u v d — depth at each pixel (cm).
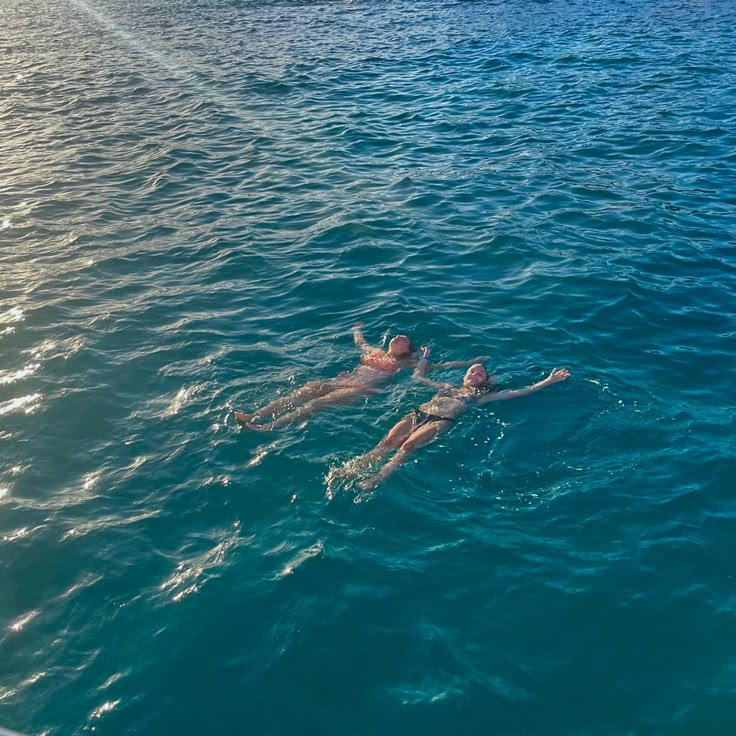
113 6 4984
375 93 2442
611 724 534
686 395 903
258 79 2661
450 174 1711
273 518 718
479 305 1127
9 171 1844
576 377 928
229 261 1305
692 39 2988
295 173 1758
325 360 983
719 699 550
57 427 863
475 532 695
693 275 1223
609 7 3859
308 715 543
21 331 1078
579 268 1240
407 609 623
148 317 1120
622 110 2136
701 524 705
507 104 2245
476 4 4169
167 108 2364
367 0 4522
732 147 1816
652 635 601
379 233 1394
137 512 736
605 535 694
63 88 2673
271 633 605
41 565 677
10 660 589
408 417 836
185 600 635
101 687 566
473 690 557
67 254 1366
